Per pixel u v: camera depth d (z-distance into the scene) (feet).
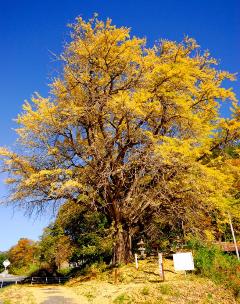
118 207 67.92
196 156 59.88
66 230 111.34
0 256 326.65
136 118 60.80
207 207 65.05
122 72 64.54
